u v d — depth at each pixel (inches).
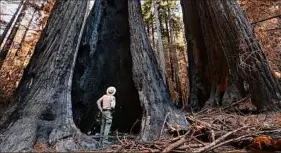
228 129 250.7
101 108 277.4
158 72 331.3
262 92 382.9
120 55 447.2
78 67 408.5
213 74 506.3
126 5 491.5
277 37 546.0
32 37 881.5
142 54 331.0
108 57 448.5
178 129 248.2
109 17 480.1
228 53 442.9
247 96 405.1
